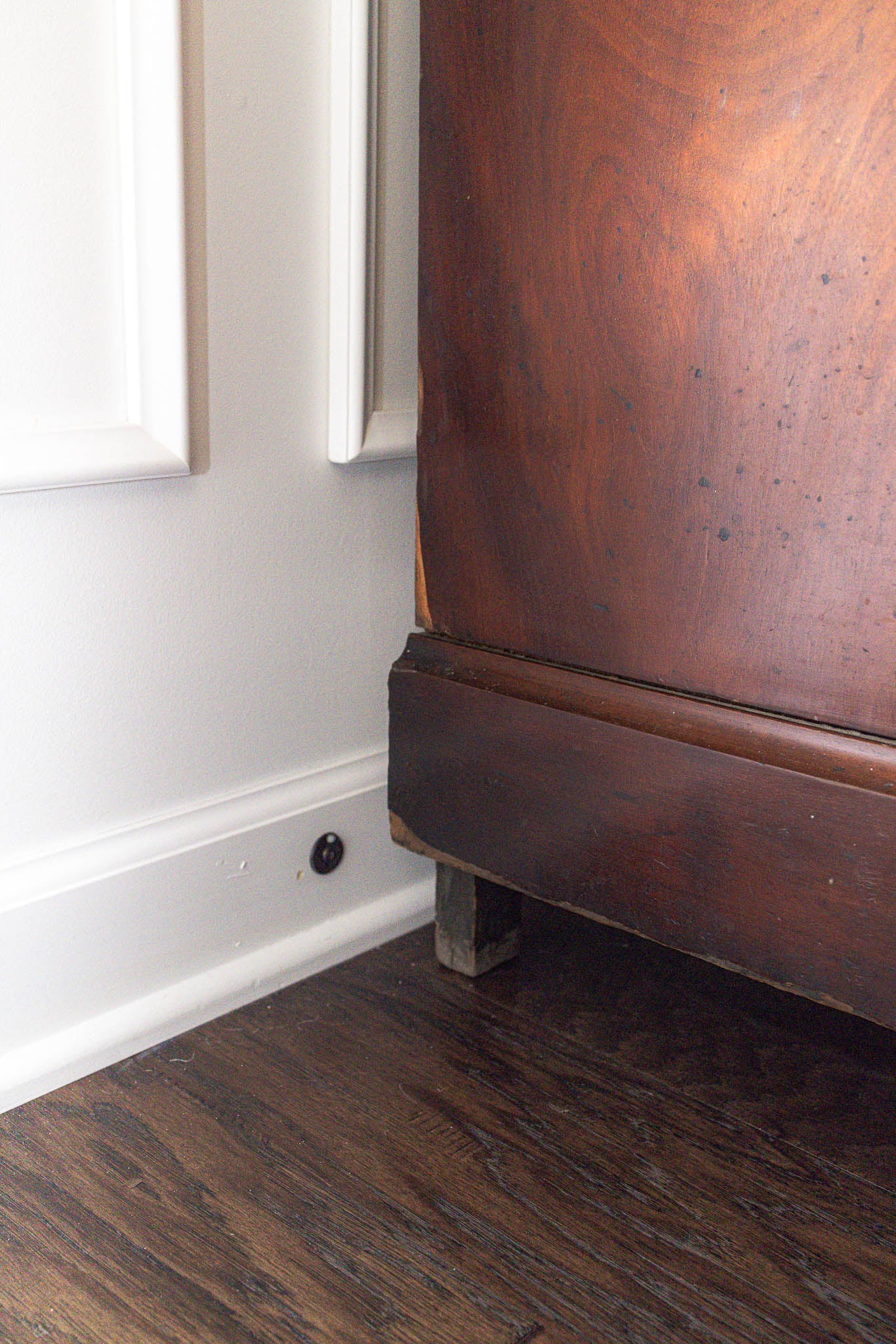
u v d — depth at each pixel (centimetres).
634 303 85
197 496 100
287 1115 95
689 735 88
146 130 88
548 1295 79
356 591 115
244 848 108
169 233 90
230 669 105
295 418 105
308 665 112
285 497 106
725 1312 78
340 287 104
